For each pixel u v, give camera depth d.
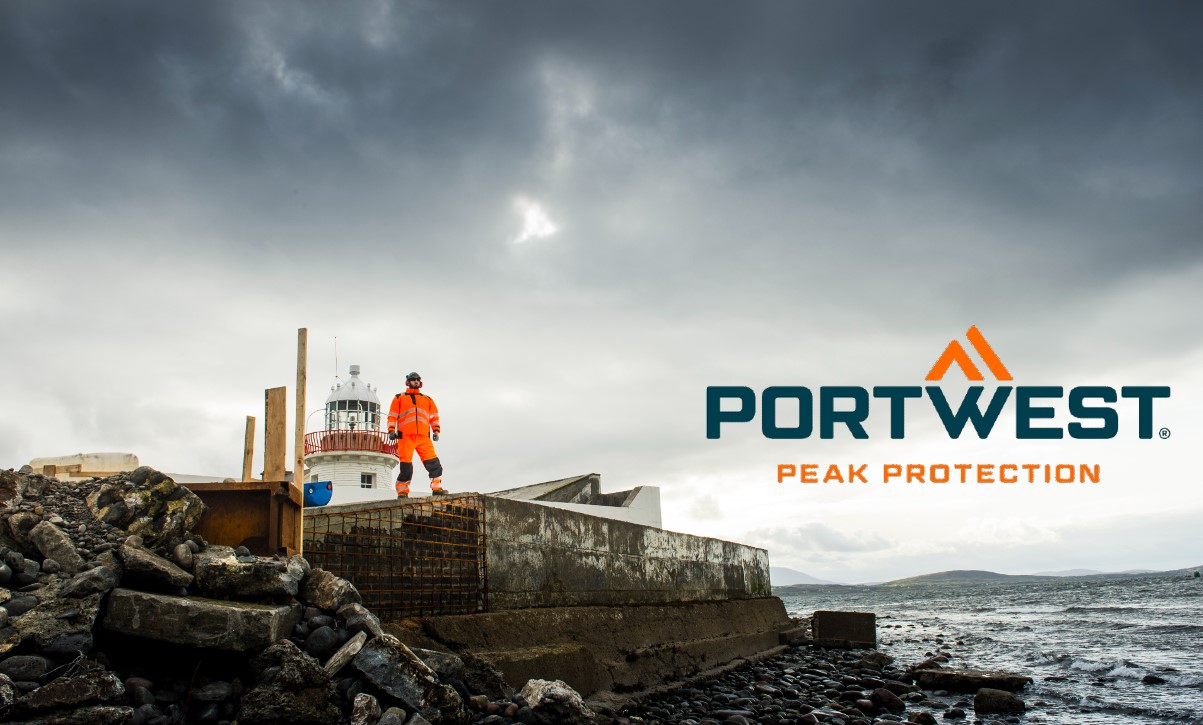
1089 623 34.78
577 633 12.50
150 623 6.12
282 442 8.61
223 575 6.77
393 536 9.95
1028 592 103.19
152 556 6.67
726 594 21.22
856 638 22.70
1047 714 12.60
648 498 24.59
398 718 6.42
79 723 5.30
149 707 5.77
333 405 26.62
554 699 7.81
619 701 11.72
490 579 11.26
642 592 16.05
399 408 13.44
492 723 7.49
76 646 5.72
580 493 25.05
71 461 12.16
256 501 8.00
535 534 12.55
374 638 6.83
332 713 6.25
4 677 5.27
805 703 12.93
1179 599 57.94
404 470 13.16
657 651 14.55
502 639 10.59
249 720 6.00
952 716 12.45
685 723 10.68
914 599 106.06
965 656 22.53
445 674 8.02
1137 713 12.39
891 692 13.37
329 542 9.20
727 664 17.41
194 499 7.55
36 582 6.17
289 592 6.91
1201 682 15.22
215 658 6.31
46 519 6.64
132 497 7.14
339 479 25.09
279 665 6.21
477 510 11.35
